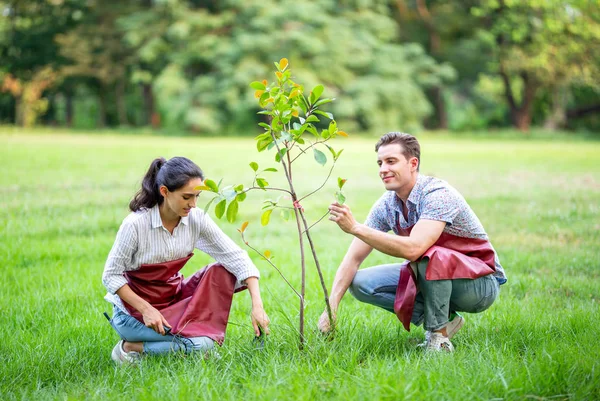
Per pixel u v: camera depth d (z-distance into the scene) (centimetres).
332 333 368
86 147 2131
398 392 288
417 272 367
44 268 584
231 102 3522
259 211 937
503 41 3775
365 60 3759
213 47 3688
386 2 4231
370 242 348
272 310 469
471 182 1296
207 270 368
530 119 4394
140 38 3681
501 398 289
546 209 938
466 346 378
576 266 603
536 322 417
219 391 309
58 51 3928
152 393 304
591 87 3828
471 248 378
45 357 371
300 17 3634
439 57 4212
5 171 1320
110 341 404
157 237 354
